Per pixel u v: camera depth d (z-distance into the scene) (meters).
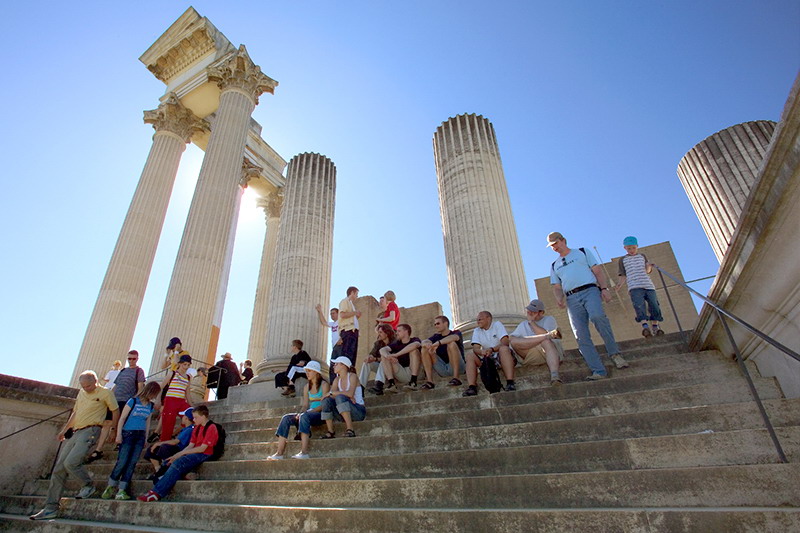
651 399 4.52
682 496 3.06
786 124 2.56
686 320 12.58
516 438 4.46
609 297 5.96
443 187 11.76
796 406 3.64
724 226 7.78
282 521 3.90
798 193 2.77
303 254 12.78
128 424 6.05
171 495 5.31
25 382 7.73
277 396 10.01
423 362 6.98
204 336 12.35
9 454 7.30
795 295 3.38
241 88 17.42
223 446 6.17
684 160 9.00
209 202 14.18
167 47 21.52
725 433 3.47
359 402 6.23
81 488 6.27
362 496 4.01
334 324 9.26
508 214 10.83
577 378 5.79
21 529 5.30
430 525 3.29
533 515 3.02
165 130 19.56
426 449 4.82
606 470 3.67
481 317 6.77
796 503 2.79
